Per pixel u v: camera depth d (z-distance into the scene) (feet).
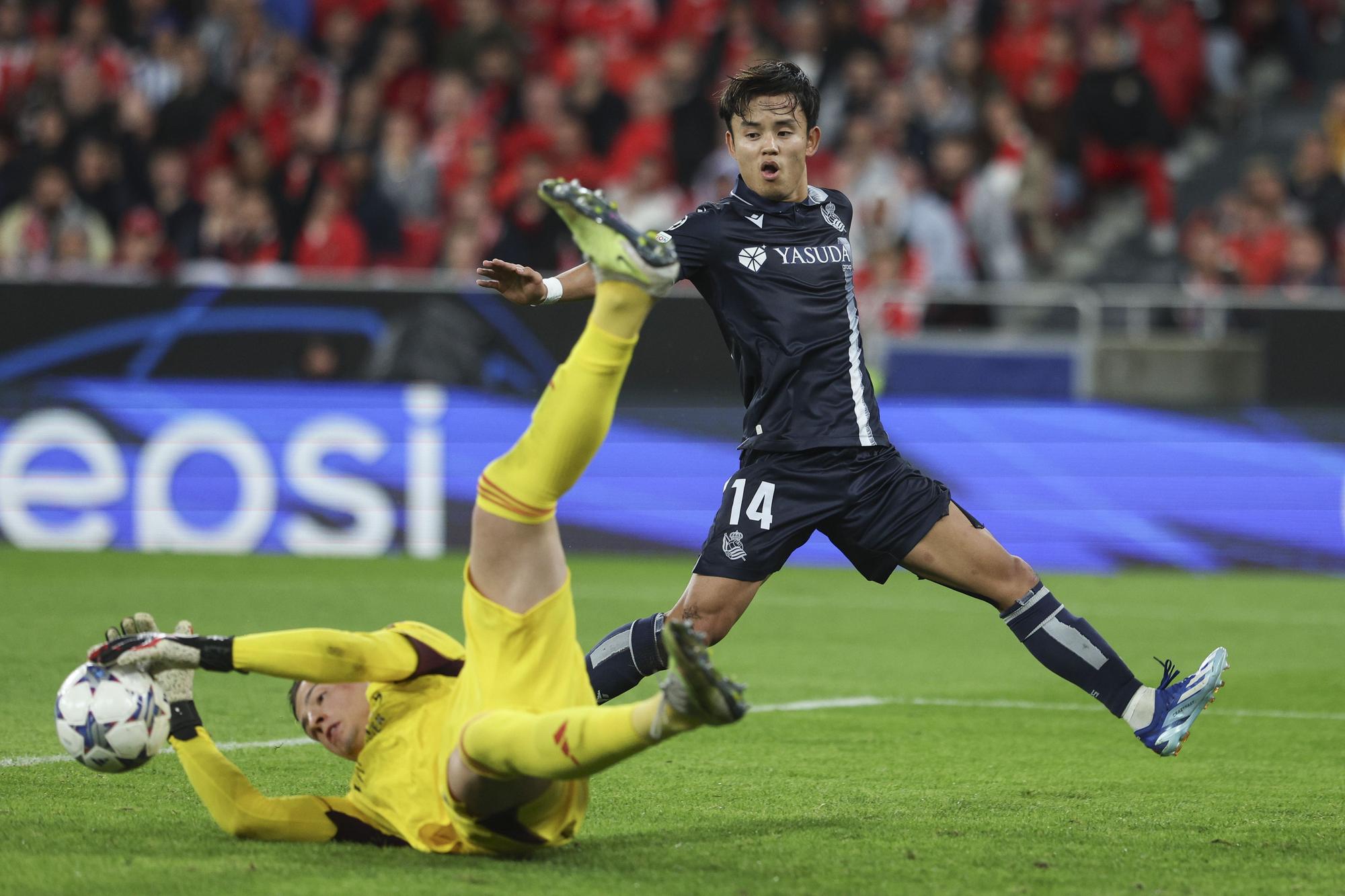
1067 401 134.10
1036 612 53.31
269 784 55.31
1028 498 133.69
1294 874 43.98
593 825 49.19
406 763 43.57
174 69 184.14
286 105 174.09
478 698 41.60
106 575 116.37
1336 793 56.65
